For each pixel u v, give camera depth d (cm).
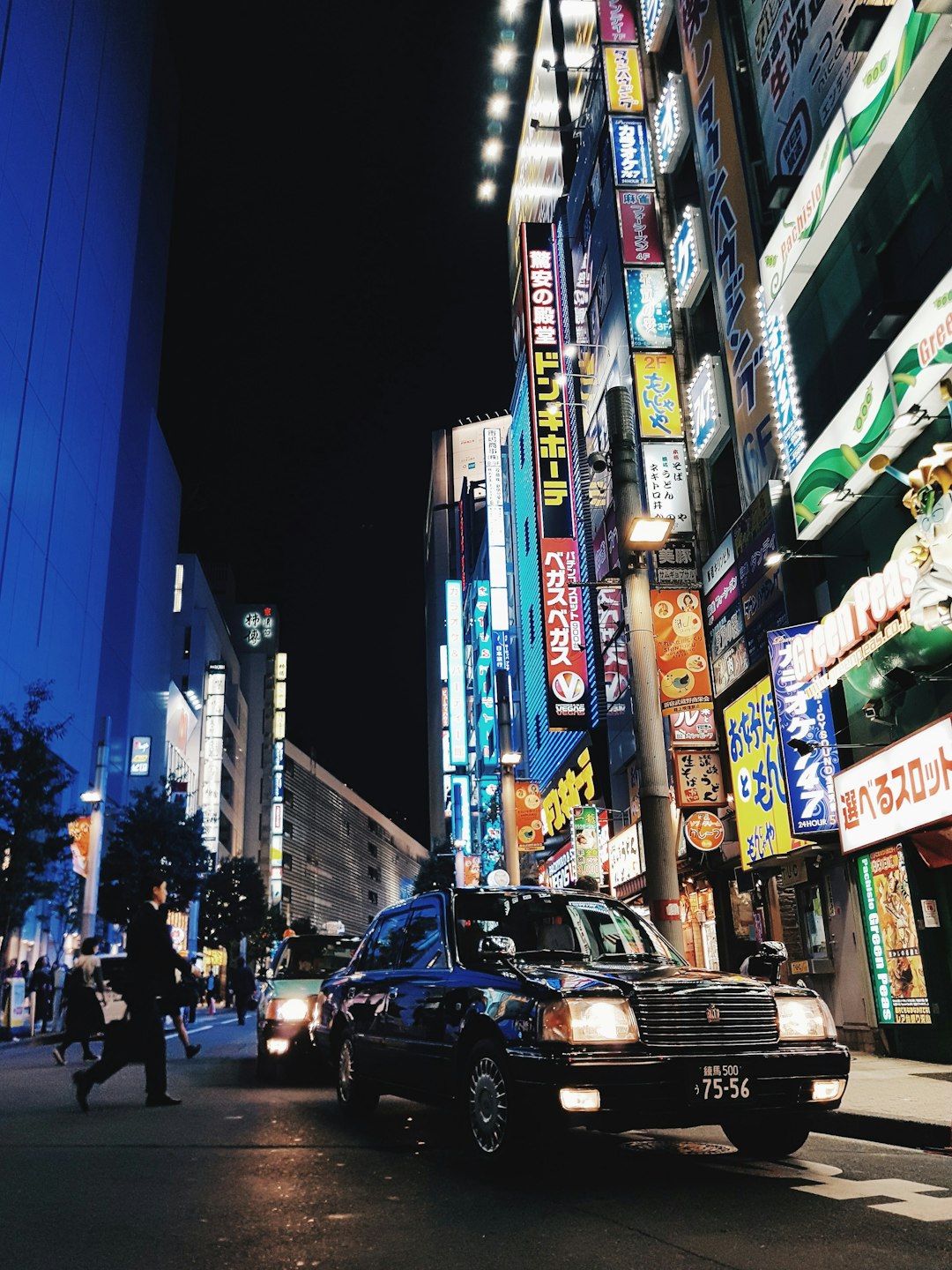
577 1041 507
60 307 4062
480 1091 567
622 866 2428
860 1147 655
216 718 8525
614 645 2817
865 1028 1251
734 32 1850
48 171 3909
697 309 2091
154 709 6309
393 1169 571
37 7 3766
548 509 3169
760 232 1698
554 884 3238
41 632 3741
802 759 1316
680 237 2078
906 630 1063
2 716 2500
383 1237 423
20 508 3506
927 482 1013
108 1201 495
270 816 11381
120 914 3938
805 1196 493
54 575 3928
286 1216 462
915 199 1185
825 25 1430
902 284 1230
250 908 6009
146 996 880
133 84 5547
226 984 6328
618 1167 575
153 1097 874
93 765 4478
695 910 1992
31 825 2352
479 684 5847
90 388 4525
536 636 4575
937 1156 614
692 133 2123
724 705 1764
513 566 5594
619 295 2784
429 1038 640
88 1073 849
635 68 2414
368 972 808
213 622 9156
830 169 1340
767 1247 400
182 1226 446
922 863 1121
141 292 6094
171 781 6134
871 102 1242
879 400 1198
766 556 1545
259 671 11950
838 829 1262
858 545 1320
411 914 778
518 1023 533
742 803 1558
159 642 6512
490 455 5866
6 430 3366
